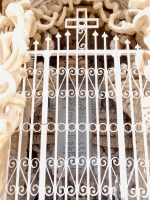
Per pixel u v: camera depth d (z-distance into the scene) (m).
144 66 3.88
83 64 6.45
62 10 6.00
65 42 6.81
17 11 4.30
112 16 5.77
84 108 6.82
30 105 5.73
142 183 5.27
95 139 6.55
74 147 6.56
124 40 5.82
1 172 4.12
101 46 6.82
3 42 3.72
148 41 4.03
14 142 5.49
